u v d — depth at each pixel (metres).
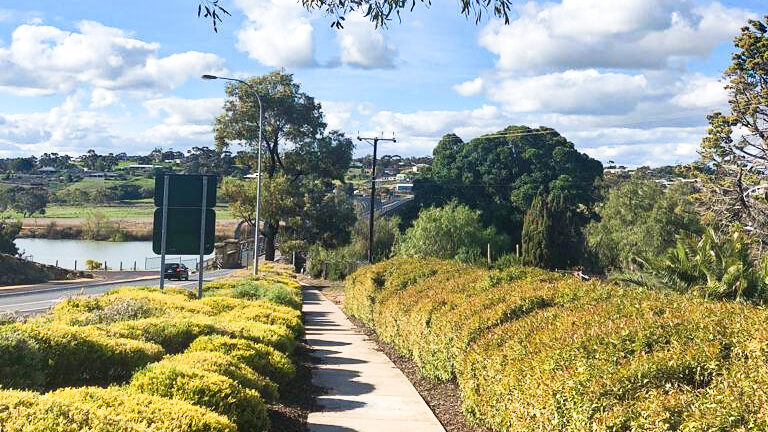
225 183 49.75
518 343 6.27
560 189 60.25
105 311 11.21
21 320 10.03
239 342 8.62
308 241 50.41
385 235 50.28
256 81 54.22
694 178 30.84
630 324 5.23
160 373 6.05
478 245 42.34
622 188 45.19
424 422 7.44
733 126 29.14
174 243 16.83
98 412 4.36
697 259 14.02
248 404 6.14
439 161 67.56
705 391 3.95
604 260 41.84
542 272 10.50
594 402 4.46
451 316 8.84
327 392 9.00
